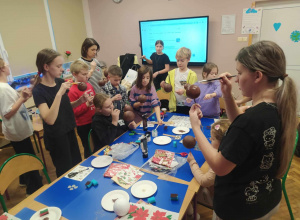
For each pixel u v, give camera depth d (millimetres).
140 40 4969
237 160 833
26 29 3891
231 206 961
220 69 4465
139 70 2428
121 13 5020
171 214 1117
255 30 3973
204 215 2051
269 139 833
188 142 1588
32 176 2279
